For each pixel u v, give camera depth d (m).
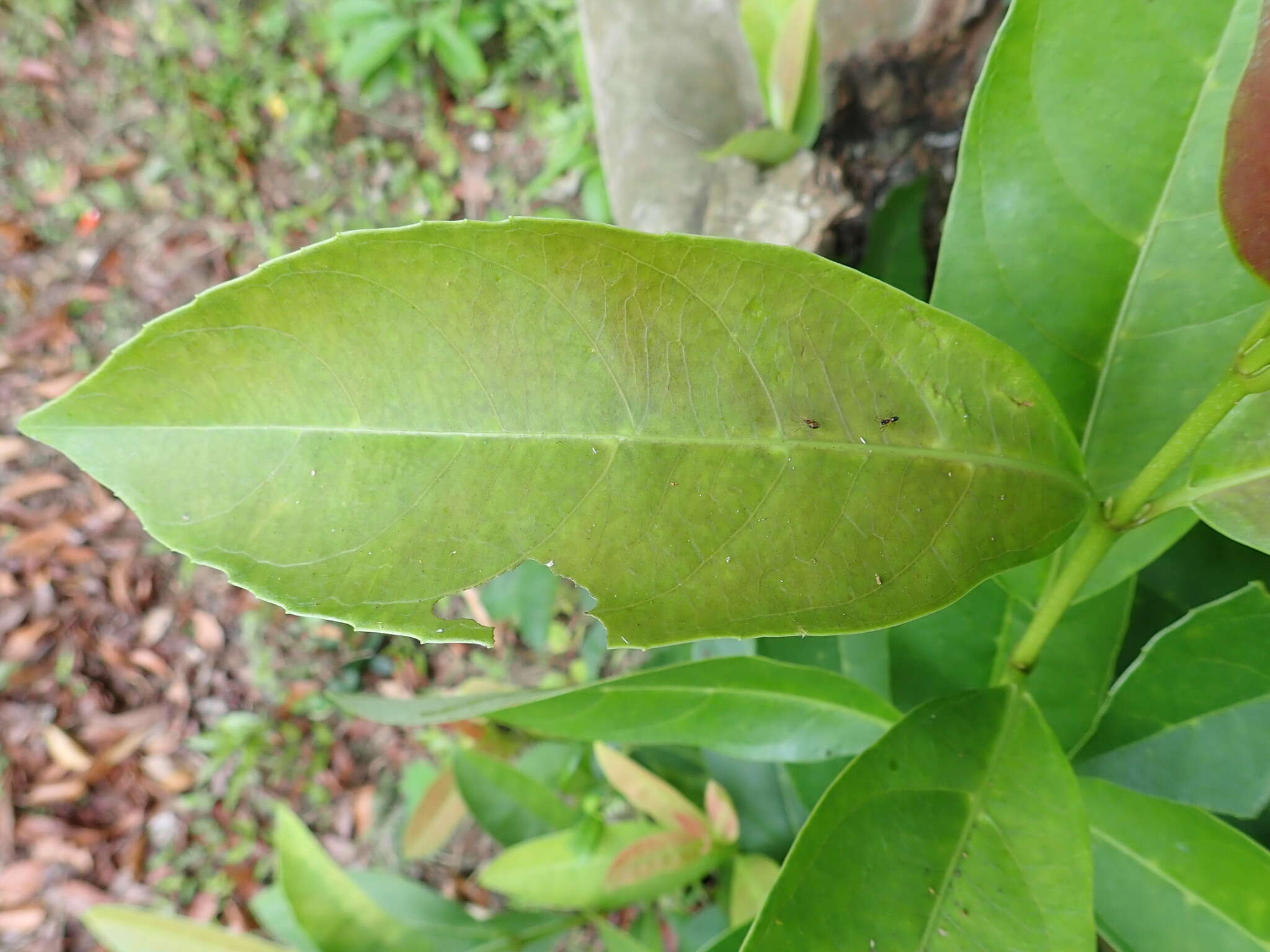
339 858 0.82
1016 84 0.17
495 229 0.12
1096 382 0.18
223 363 0.13
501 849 0.76
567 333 0.13
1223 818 0.25
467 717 0.20
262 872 0.85
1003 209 0.18
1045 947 0.15
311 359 0.13
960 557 0.14
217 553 0.13
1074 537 0.19
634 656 0.73
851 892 0.15
